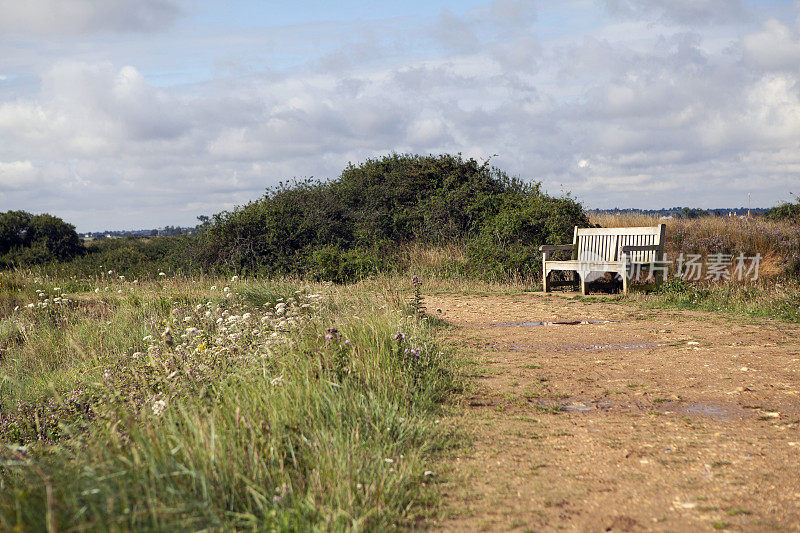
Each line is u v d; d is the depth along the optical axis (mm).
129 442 3326
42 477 2967
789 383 5191
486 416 4496
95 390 5945
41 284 12625
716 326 8047
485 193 18016
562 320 8922
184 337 6227
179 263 17359
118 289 12609
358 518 2730
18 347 8969
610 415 4508
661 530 2643
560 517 2816
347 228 18281
